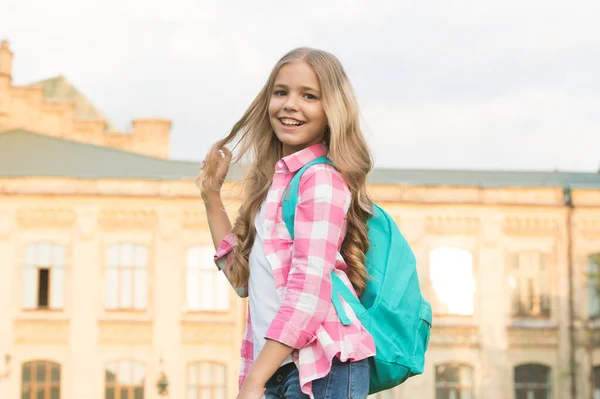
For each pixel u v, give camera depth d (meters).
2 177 32.62
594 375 33.06
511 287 33.38
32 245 32.53
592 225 33.59
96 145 37.41
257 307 3.04
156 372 32.22
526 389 32.94
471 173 36.16
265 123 3.31
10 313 32.09
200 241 33.00
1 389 31.67
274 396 3.00
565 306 33.25
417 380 32.72
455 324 33.06
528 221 33.59
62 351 32.12
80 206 32.81
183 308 32.62
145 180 33.06
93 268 32.59
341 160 3.02
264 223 3.05
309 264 2.88
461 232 33.44
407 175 35.59
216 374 32.41
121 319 32.44
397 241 3.14
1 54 39.75
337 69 3.11
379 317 3.02
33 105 40.16
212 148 3.49
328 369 2.85
